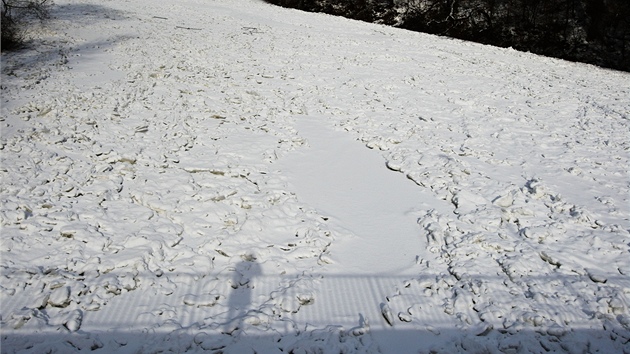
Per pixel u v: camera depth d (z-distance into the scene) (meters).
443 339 4.54
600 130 10.22
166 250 5.55
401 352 4.38
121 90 10.94
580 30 22.42
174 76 12.23
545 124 10.52
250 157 8.08
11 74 11.72
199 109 10.05
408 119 10.36
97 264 5.18
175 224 6.09
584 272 5.45
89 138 8.34
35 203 6.18
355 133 9.53
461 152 8.72
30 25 16.95
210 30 19.16
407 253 5.90
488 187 7.37
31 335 4.28
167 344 4.27
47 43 15.07
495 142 9.34
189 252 5.57
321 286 5.21
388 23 27.09
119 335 4.38
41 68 12.39
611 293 5.07
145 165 7.53
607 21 21.88
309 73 13.47
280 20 23.61
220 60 14.18
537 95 12.85
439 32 24.97
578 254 5.75
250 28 20.36
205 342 4.31
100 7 22.42
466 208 6.82
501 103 11.97
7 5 16.33
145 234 5.77
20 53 13.75
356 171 8.03
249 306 4.84
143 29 18.27
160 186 6.88
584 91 13.69
